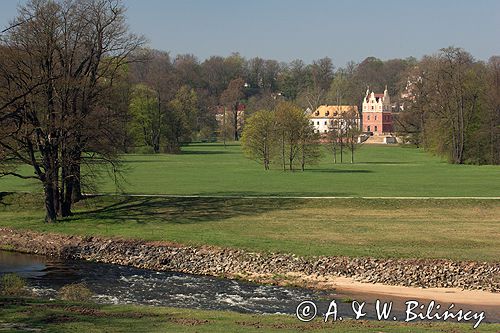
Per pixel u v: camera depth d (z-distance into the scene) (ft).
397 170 454.40
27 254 217.36
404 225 236.22
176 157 603.26
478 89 542.16
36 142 246.27
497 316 140.46
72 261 206.08
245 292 163.53
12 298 138.92
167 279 179.93
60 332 106.22
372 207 270.26
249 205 274.57
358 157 628.69
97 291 166.50
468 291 160.97
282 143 462.60
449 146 548.31
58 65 243.40
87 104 247.50
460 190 314.35
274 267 184.44
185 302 154.51
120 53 265.95
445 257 182.91
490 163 531.09
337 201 278.46
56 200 258.57
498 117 528.63
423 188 325.01
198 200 283.38
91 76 253.85
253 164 510.58
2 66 227.61
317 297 157.58
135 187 332.80
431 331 112.16
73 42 246.47
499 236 215.10
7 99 221.66
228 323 117.08
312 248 196.54
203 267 190.60
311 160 470.39
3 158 234.17
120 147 262.67
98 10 253.24
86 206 277.64
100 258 208.33
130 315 123.65
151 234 222.28
